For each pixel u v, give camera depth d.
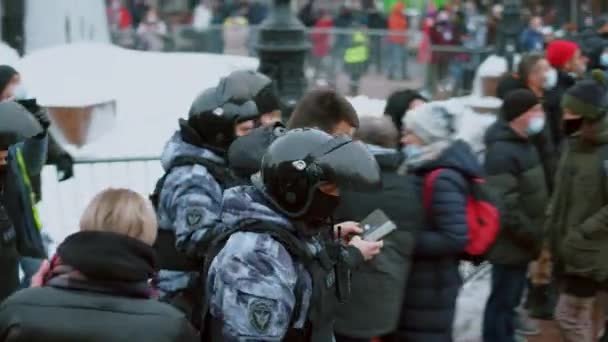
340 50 24.91
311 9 34.78
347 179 4.15
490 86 21.08
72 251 3.68
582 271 7.38
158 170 11.78
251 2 36.31
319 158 4.14
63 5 19.47
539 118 7.89
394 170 5.95
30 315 3.66
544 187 8.01
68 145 14.91
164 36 24.70
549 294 9.25
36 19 19.52
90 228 3.80
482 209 6.42
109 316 3.65
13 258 6.17
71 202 11.16
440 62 23.94
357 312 5.87
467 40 28.16
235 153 5.42
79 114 14.93
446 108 6.29
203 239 5.44
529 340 8.91
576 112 7.31
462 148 6.34
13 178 6.90
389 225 5.54
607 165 7.28
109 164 11.31
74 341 3.61
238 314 4.05
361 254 5.02
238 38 24.56
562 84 10.51
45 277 3.96
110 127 15.60
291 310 4.10
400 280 5.93
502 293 8.11
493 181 7.86
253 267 4.07
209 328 4.37
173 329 3.68
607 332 7.90
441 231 6.16
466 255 6.51
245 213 4.18
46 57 16.62
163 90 16.81
